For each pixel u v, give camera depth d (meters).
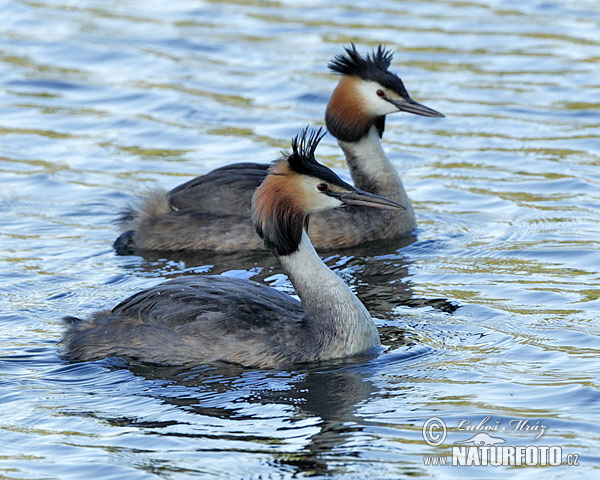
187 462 10.02
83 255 16.22
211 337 12.38
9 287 14.73
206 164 20.09
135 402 11.36
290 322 12.57
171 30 27.72
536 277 14.95
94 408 11.21
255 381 11.87
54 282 15.00
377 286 14.90
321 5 29.67
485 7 29.31
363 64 17.73
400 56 25.47
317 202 12.90
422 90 23.64
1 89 23.91
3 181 19.22
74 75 24.77
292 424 10.76
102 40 26.92
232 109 22.91
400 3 29.92
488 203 18.36
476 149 20.86
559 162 19.98
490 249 16.27
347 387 11.63
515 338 12.81
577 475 9.66
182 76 24.72
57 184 19.16
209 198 16.95
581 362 12.02
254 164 17.47
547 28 27.44
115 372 12.14
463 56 25.58
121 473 9.84
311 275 12.70
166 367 12.30
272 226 12.85
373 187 17.62
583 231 16.81
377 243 16.98
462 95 23.44
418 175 19.75
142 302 12.77
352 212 16.97
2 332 13.24
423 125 22.30
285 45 26.52
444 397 11.28
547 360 12.13
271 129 21.86
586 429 10.46
